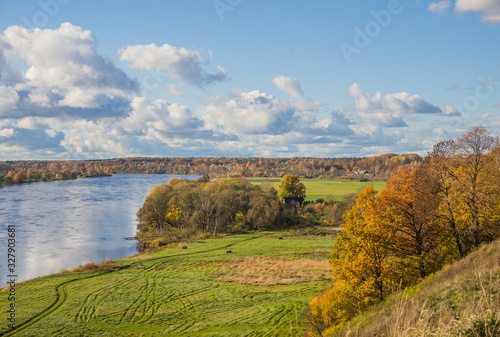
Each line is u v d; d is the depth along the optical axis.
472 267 18.06
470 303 11.83
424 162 32.28
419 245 28.88
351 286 27.00
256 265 58.59
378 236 27.34
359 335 14.04
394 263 27.28
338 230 91.56
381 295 25.62
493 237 29.38
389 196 30.55
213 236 88.19
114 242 76.38
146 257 64.75
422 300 15.50
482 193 28.33
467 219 29.36
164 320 35.94
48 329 33.22
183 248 73.19
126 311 38.25
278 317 36.28
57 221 92.25
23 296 42.47
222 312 38.16
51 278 50.03
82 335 32.12
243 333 32.44
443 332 8.08
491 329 7.87
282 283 48.47
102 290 45.28
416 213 28.91
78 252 65.75
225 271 55.25
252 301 41.50
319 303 28.95
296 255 65.38
